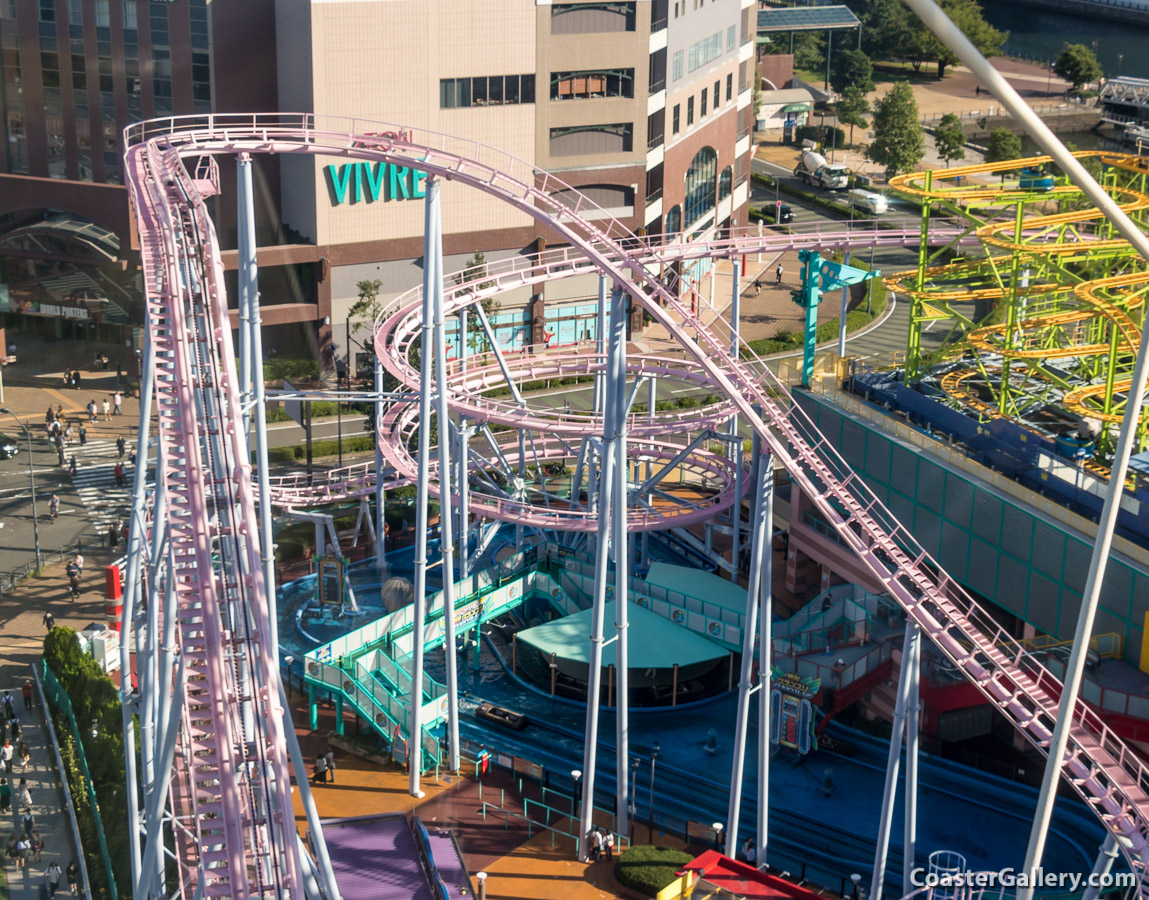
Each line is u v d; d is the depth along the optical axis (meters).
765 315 148.88
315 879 53.03
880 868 59.72
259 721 49.47
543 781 71.31
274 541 97.06
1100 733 61.50
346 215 126.69
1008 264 95.44
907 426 83.94
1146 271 89.62
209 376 60.06
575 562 89.62
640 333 142.75
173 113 127.88
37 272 132.50
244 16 126.31
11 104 129.75
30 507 104.75
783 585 92.31
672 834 67.62
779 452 63.03
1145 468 72.19
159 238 64.62
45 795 71.62
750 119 171.62
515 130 131.50
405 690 76.94
